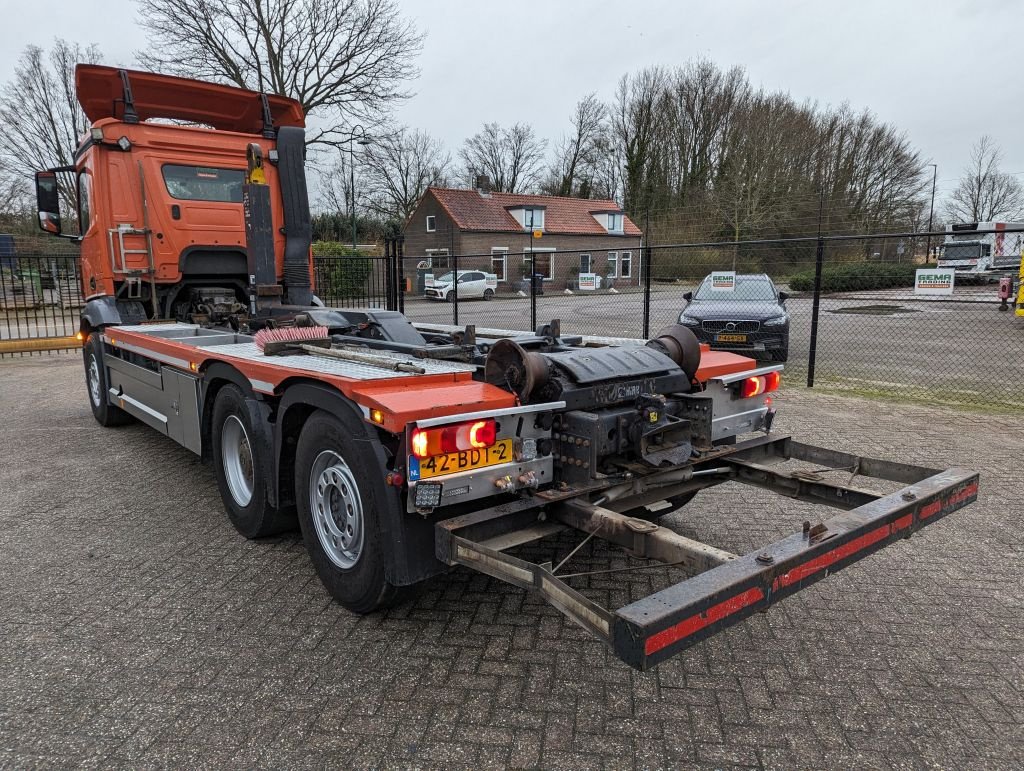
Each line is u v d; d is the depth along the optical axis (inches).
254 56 1019.9
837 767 87.4
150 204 251.3
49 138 1496.1
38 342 530.6
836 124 1519.4
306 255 274.1
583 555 153.3
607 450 115.0
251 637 118.3
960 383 369.7
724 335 420.2
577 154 2276.1
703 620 75.2
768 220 1272.1
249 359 144.4
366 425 109.5
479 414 103.7
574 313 782.5
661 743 91.9
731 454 136.8
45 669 108.9
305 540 132.6
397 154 1722.4
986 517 172.7
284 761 88.1
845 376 394.6
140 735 93.3
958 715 97.8
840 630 121.0
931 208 1419.8
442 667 109.3
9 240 970.1
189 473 217.2
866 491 120.0
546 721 96.3
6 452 243.1
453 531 102.4
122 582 139.8
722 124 1824.6
